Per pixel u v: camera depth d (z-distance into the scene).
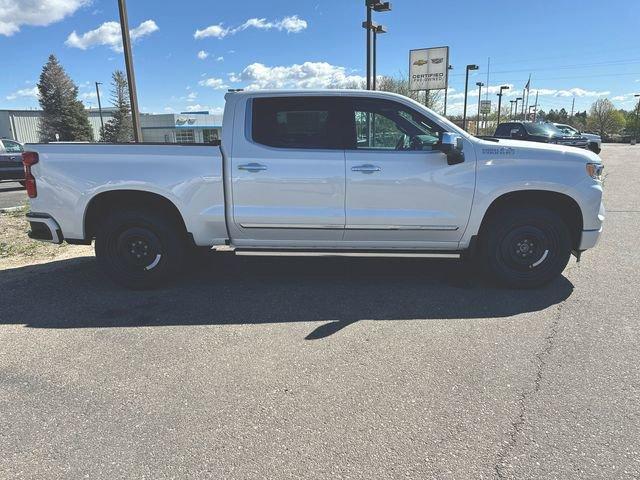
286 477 2.52
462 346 3.95
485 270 5.27
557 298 5.00
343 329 4.31
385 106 5.04
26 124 75.88
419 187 4.96
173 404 3.18
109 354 3.88
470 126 48.94
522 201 5.21
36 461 2.65
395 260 6.46
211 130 74.56
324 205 5.01
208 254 6.34
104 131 75.94
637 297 5.00
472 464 2.59
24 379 3.52
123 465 2.62
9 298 5.16
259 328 4.35
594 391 3.27
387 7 14.67
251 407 3.14
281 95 5.05
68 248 7.34
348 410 3.09
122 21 9.98
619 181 15.38
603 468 2.55
